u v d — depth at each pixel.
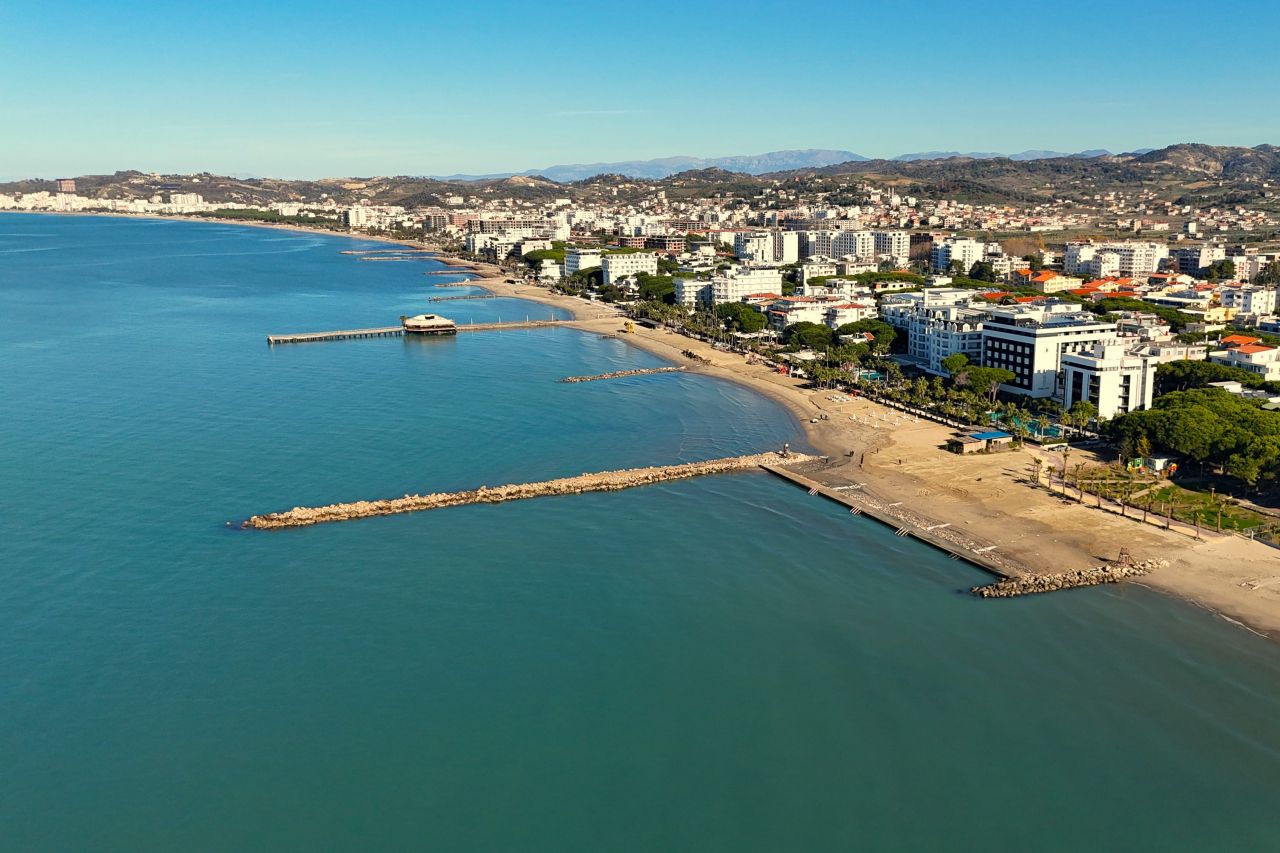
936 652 128.50
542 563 156.88
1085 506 181.88
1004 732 111.19
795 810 98.94
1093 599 143.50
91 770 103.75
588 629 134.62
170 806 98.62
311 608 139.75
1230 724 112.38
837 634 133.38
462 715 113.94
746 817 98.00
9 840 93.69
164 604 140.25
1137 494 187.88
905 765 105.81
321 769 104.38
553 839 94.69
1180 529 169.12
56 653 125.94
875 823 97.12
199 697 116.81
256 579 149.25
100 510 178.00
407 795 100.56
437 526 173.12
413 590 146.25
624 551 162.38
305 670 123.00
